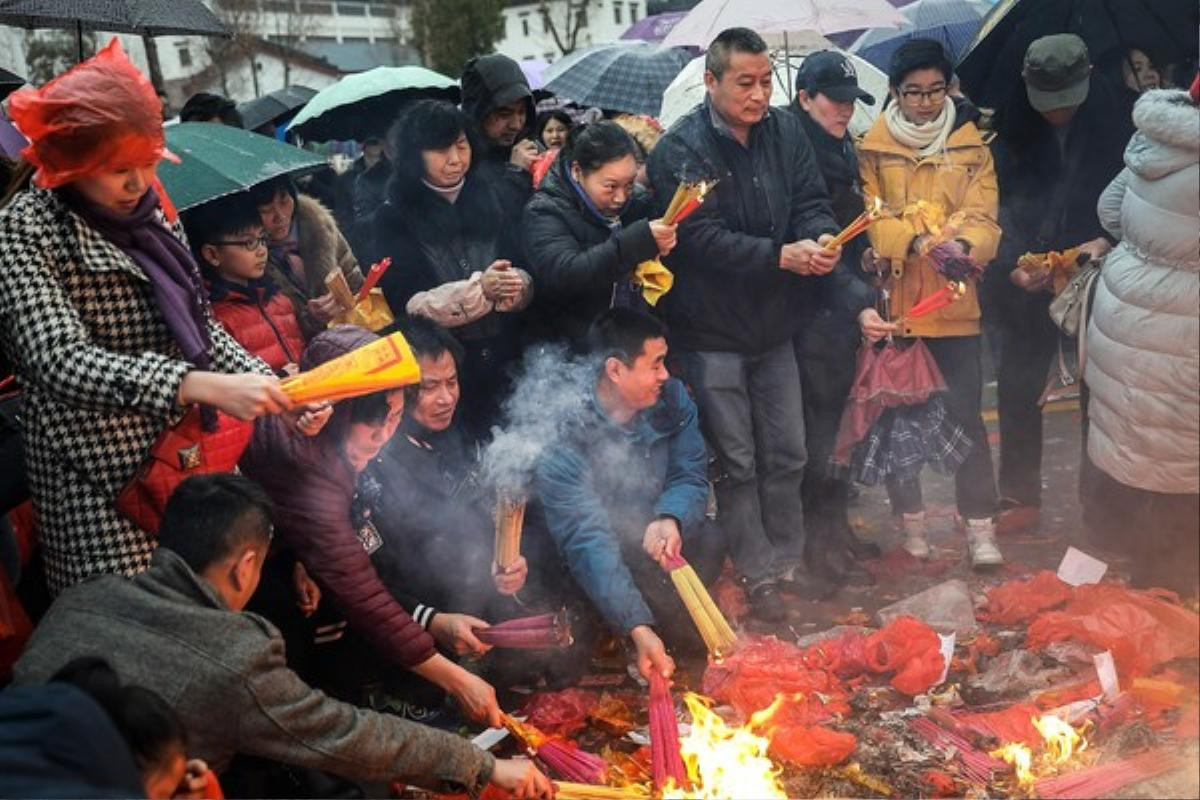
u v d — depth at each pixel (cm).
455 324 391
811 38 674
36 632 247
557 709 352
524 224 408
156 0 455
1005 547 467
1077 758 309
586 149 398
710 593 423
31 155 265
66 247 272
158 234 285
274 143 393
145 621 240
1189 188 330
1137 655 339
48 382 265
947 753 318
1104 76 464
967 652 373
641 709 362
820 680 352
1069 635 356
